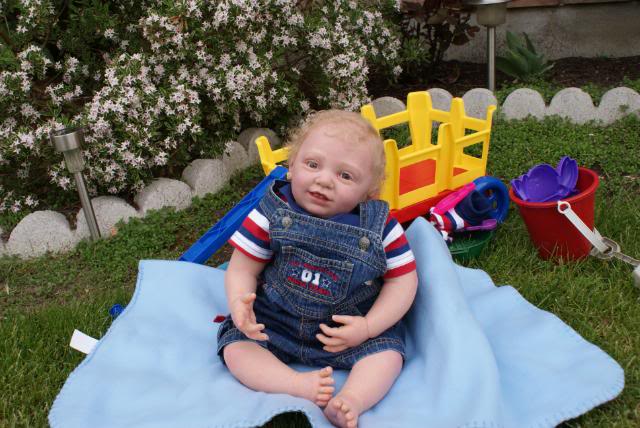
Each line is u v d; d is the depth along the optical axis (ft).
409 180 11.53
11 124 12.67
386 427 6.44
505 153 14.42
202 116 13.73
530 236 10.40
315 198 7.35
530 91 15.80
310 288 7.37
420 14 18.22
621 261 9.77
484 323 8.43
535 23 20.07
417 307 7.97
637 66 18.79
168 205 12.88
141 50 13.64
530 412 6.81
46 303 10.43
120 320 8.54
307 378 6.89
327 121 7.54
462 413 6.46
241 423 6.39
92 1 13.82
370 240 7.30
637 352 8.00
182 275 9.22
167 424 6.61
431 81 19.19
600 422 6.85
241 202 10.44
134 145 12.44
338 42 15.23
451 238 10.50
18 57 12.61
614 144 14.24
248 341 7.43
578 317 8.83
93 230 11.80
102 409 7.11
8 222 12.70
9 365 8.41
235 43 13.76
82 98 13.93
